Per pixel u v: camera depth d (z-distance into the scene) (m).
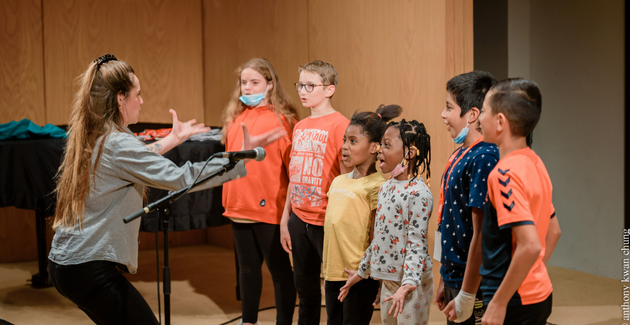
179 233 5.14
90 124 1.75
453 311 1.62
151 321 1.80
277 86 2.73
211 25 4.96
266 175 2.63
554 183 4.04
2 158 3.04
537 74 4.04
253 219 2.64
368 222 2.13
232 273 4.16
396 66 3.15
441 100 2.93
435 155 2.99
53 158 3.09
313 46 3.74
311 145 2.41
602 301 3.27
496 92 1.41
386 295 1.98
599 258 3.81
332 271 2.16
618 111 3.62
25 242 4.62
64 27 4.57
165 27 4.96
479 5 4.29
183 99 5.09
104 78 1.77
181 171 1.73
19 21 4.42
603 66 3.68
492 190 1.37
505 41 4.13
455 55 2.90
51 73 4.54
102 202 1.73
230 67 4.75
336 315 2.21
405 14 3.08
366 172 2.17
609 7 3.62
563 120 3.94
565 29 3.86
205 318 3.11
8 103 4.43
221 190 3.17
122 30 4.79
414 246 1.86
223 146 3.21
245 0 4.46
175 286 3.79
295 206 2.46
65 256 1.70
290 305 2.71
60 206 1.76
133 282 3.90
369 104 3.33
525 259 1.28
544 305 1.39
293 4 3.91
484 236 1.42
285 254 2.69
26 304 3.37
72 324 3.02
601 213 3.78
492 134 1.42
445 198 1.74
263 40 4.27
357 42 3.39
